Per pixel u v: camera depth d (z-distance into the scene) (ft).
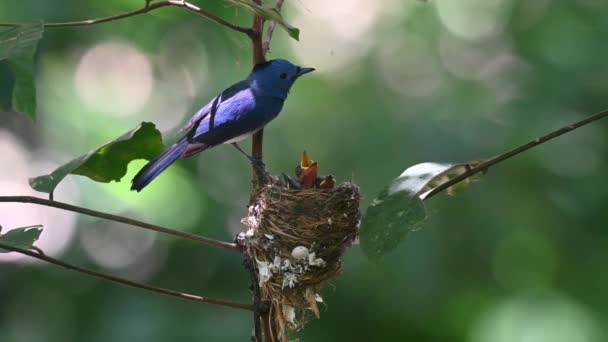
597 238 39.83
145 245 39.47
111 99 41.57
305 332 39.60
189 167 38.86
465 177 17.20
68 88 40.68
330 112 40.50
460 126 38.73
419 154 37.86
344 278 38.55
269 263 20.06
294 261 19.99
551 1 41.45
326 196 20.42
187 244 38.91
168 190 37.83
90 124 41.04
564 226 39.68
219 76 41.04
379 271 37.96
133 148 19.35
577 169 39.19
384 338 40.14
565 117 39.01
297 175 23.62
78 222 39.91
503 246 39.63
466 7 43.24
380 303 39.19
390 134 38.50
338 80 42.32
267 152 39.70
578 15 40.52
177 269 39.29
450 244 38.65
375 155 38.14
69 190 38.83
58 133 40.83
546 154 38.83
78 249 39.81
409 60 42.83
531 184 39.22
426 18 43.39
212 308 38.17
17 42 16.07
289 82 25.49
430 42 43.09
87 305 39.14
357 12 44.80
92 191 38.55
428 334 40.65
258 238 20.26
